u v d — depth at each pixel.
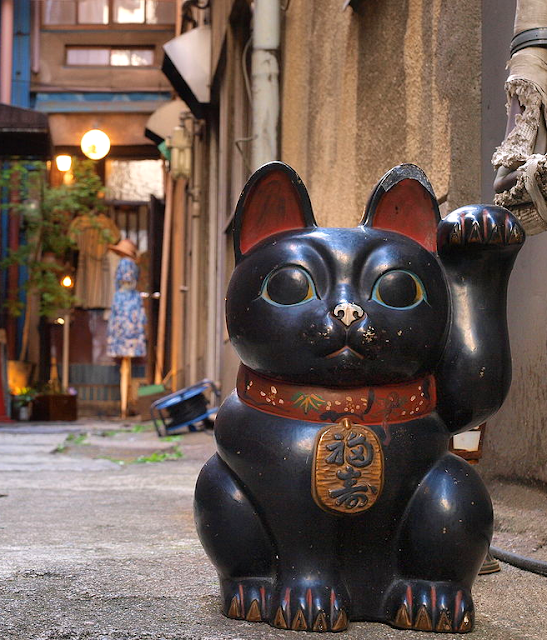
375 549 1.75
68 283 17.83
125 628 1.72
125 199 19.06
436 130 3.69
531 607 1.98
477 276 1.78
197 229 13.35
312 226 1.82
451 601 1.71
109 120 18.28
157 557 2.57
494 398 1.78
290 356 1.69
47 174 18.41
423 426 1.74
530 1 2.21
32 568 2.36
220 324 10.25
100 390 18.56
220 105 10.42
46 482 5.18
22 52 18.00
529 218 2.08
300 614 1.69
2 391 14.76
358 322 1.66
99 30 18.12
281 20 6.64
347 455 1.68
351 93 4.74
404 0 4.04
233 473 1.79
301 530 1.71
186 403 10.10
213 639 1.63
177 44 11.50
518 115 2.17
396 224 1.84
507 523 2.86
